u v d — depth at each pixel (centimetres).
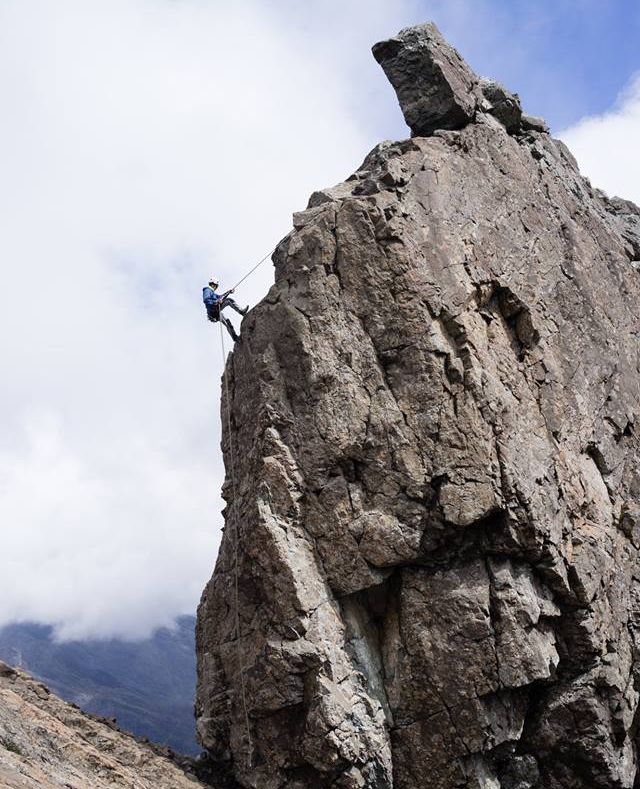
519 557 2145
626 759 2145
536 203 2719
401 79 2739
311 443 2222
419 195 2420
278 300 2377
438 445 2159
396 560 2114
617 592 2327
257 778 2083
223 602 2358
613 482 2519
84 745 1880
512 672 2020
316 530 2173
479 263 2425
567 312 2617
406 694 2080
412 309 2253
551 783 2100
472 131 2673
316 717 1977
